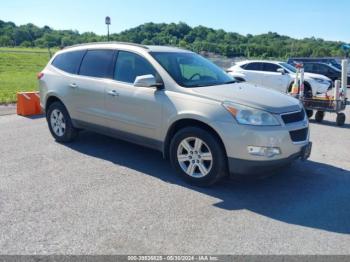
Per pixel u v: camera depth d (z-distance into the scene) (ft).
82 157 20.16
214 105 15.51
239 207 14.46
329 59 84.28
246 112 14.97
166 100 16.80
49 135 24.79
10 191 15.42
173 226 12.76
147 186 16.29
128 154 20.84
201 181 16.12
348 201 15.28
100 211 13.76
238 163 15.06
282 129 15.12
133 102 18.04
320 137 26.91
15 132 25.55
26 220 12.98
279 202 15.03
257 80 53.16
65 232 12.21
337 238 12.28
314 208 14.55
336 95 31.53
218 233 12.38
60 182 16.51
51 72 22.71
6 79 71.20
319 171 18.90
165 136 17.16
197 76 18.40
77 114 21.16
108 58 19.92
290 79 50.11
